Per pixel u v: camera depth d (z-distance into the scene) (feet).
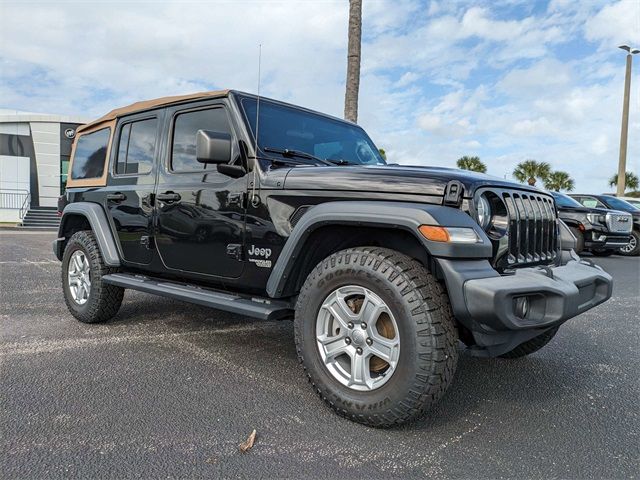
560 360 12.58
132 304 17.57
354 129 14.17
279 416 8.79
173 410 8.93
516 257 9.30
